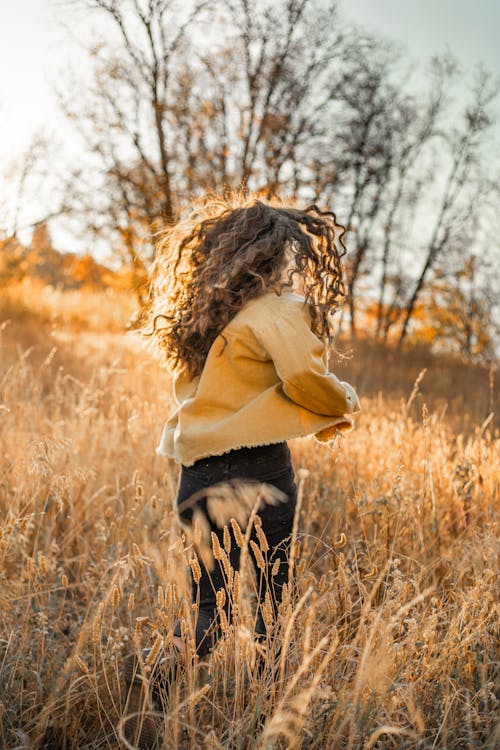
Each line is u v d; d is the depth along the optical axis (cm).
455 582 245
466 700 194
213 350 210
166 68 1060
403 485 291
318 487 324
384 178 1382
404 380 962
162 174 1077
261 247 210
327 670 204
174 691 196
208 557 200
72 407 432
